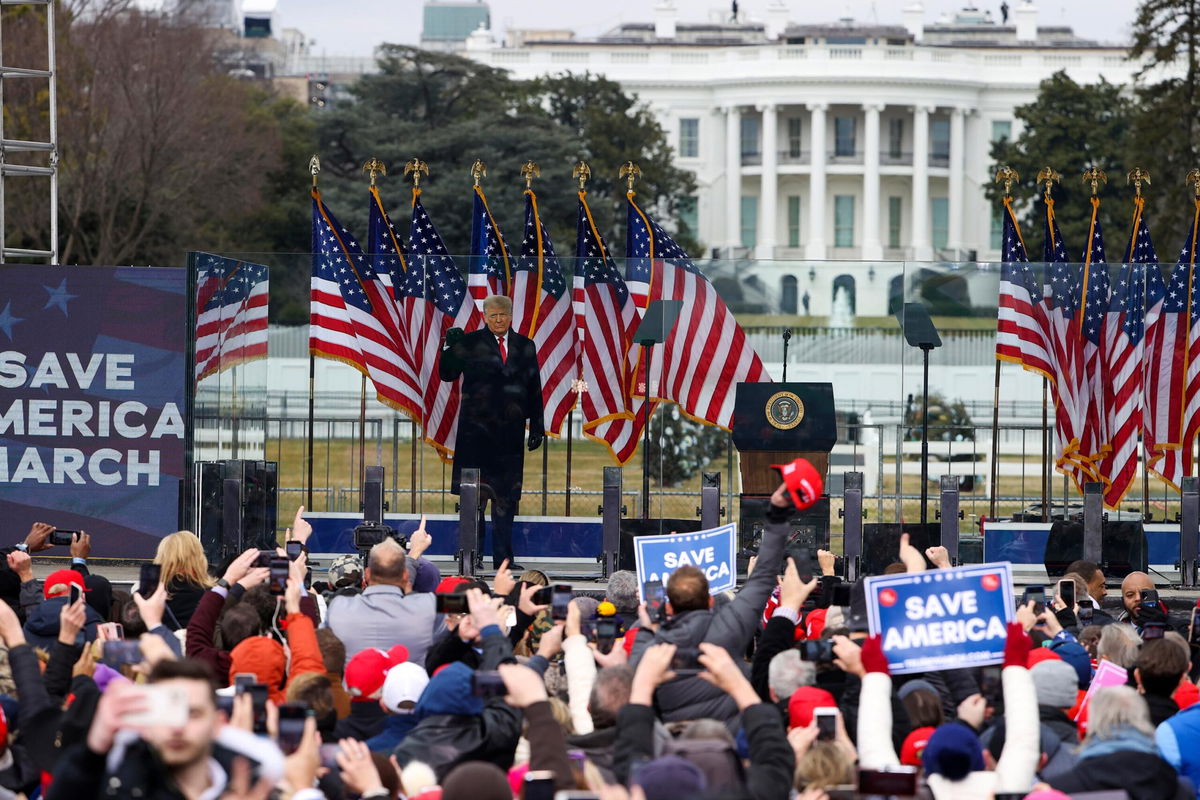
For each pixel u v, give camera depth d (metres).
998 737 9.19
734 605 10.58
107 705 5.91
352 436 22.94
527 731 8.04
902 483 22.48
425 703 9.38
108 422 22.28
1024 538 22.44
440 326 23.00
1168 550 22.61
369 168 23.55
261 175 92.19
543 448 22.94
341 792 8.26
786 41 153.12
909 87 146.00
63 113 66.31
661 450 22.78
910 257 148.62
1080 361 22.64
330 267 22.92
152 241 77.75
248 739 6.42
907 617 9.68
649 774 6.64
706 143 149.50
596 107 115.00
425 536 14.98
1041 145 103.00
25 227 65.06
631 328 22.88
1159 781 8.52
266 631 12.11
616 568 22.53
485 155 97.75
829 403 22.48
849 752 8.24
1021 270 22.55
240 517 22.27
